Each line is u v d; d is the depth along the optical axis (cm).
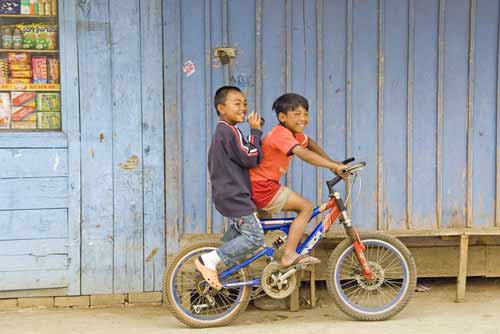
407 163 459
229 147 379
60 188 439
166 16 436
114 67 436
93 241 445
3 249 435
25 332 397
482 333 387
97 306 453
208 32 438
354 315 409
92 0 430
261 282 395
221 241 407
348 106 451
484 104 461
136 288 453
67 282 445
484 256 487
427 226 464
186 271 416
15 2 432
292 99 385
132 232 448
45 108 439
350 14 446
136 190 445
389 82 453
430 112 458
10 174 432
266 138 387
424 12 451
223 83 442
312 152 376
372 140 455
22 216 436
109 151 441
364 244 411
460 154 462
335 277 407
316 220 451
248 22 441
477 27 455
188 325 401
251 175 391
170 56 438
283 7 442
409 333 387
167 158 445
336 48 448
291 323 412
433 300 465
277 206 391
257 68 443
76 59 432
